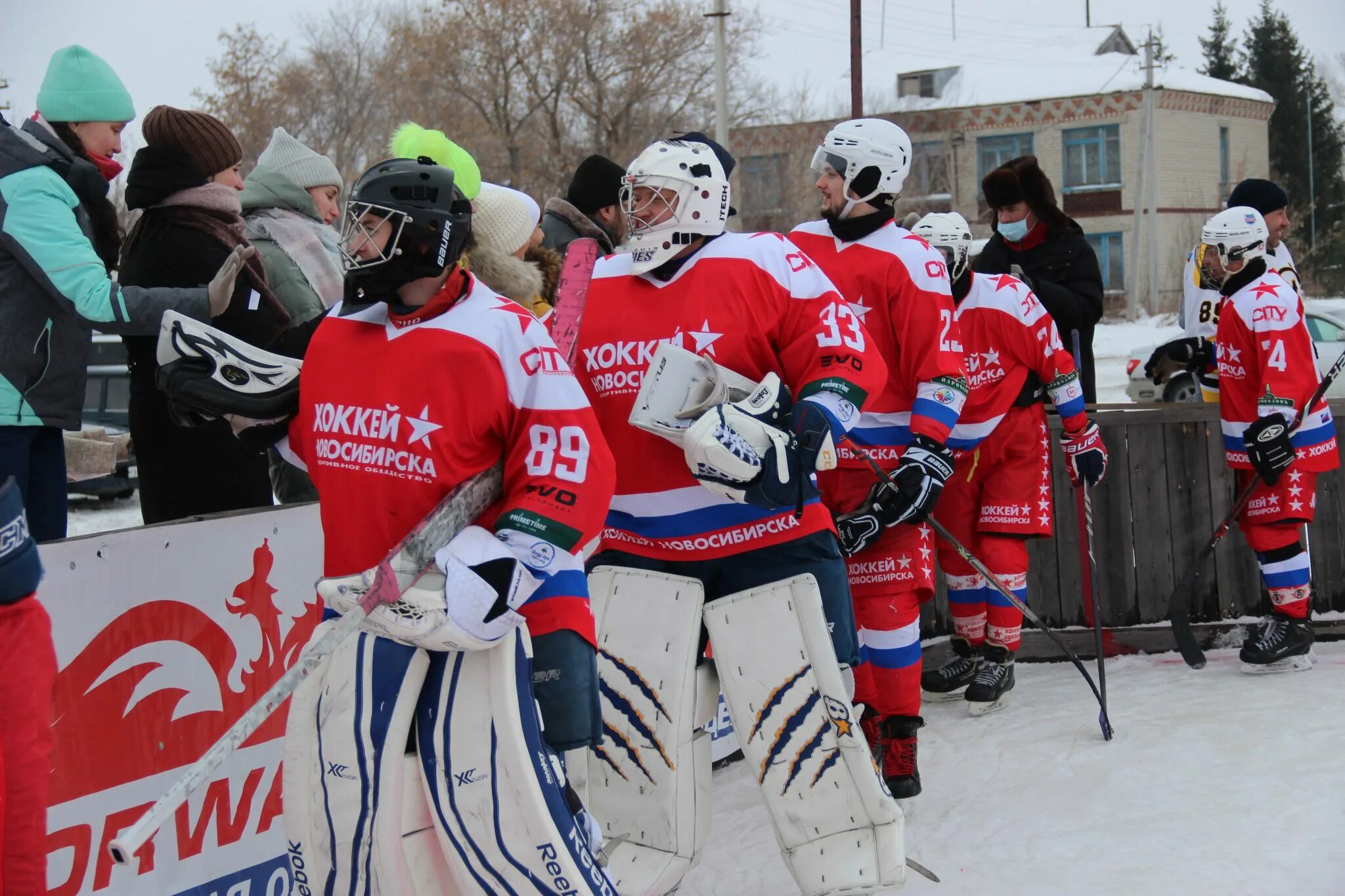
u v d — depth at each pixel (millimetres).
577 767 5016
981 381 7555
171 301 5285
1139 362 22734
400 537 3877
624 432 4965
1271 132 74625
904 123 63250
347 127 51344
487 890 3844
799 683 4898
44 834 3838
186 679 4828
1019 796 6332
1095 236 63656
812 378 4867
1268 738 6941
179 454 6051
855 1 35062
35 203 5105
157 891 4715
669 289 4918
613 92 54438
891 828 4918
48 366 5215
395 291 3865
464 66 53344
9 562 3725
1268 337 8094
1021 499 7711
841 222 6309
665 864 4922
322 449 3969
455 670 3789
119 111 5941
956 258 7445
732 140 55781
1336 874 5273
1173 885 5242
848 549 5957
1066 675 8656
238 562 5039
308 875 3904
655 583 4984
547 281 6352
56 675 4262
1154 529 9047
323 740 3820
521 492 3861
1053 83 63656
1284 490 8211
